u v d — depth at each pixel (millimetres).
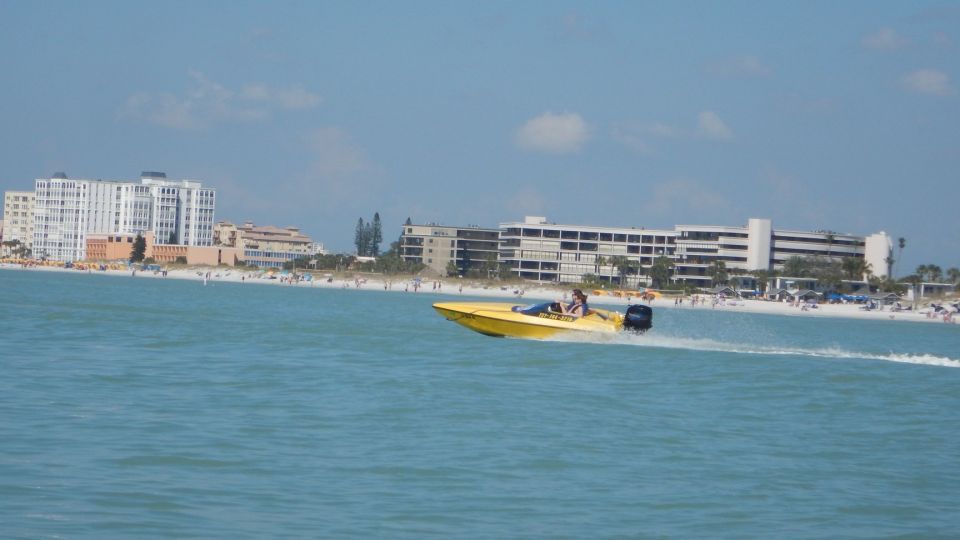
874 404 41000
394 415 32312
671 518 21922
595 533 20562
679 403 38656
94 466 23578
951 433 34219
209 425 29141
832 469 27422
